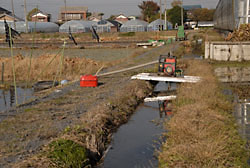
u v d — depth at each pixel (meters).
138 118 10.72
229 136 7.99
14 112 10.29
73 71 21.00
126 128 9.59
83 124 8.64
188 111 9.69
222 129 8.32
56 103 11.65
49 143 7.10
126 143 8.27
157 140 8.43
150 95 14.42
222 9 45.75
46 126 8.60
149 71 19.80
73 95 13.06
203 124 8.43
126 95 12.73
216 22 65.38
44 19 108.56
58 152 6.45
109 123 9.59
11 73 20.41
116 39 61.22
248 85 15.27
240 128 8.72
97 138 7.96
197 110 9.70
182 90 13.17
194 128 8.13
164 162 6.75
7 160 6.29
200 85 13.41
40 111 10.41
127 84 15.03
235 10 31.36
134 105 12.35
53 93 13.63
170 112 11.31
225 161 6.48
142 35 68.00
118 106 11.18
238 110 10.64
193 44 42.19
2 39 61.56
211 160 6.37
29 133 8.04
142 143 8.25
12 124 8.87
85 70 21.23
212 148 6.79
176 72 15.62
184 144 7.23
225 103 11.02
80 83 15.05
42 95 13.78
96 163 7.09
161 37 61.72
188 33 71.94
